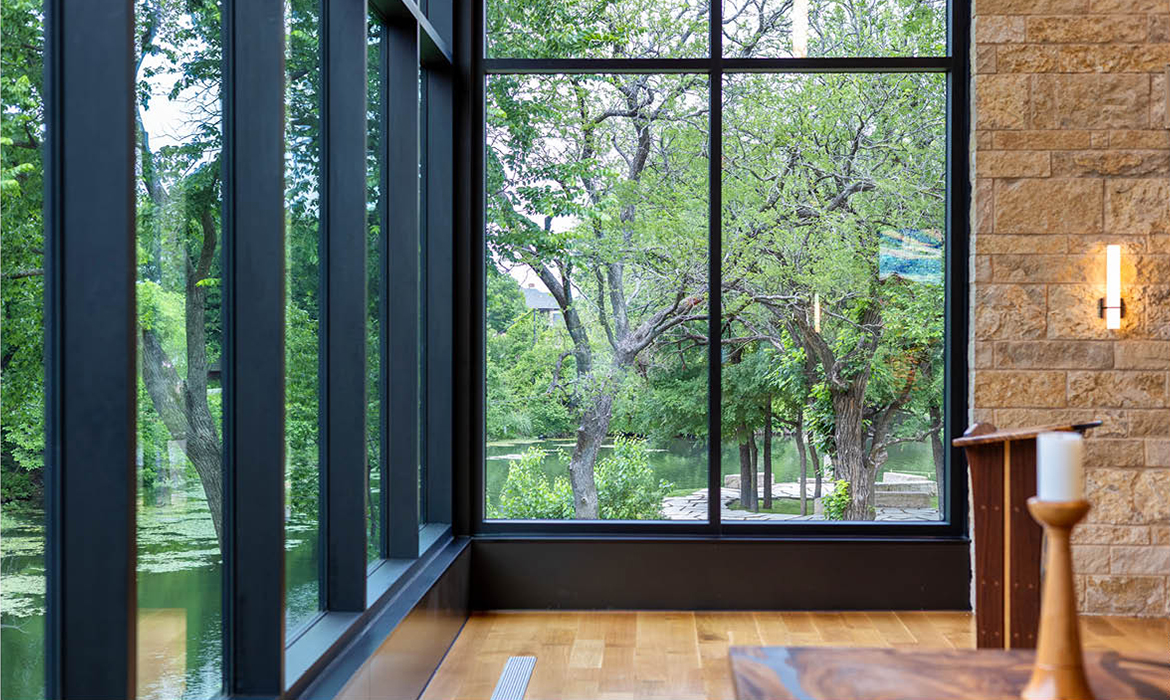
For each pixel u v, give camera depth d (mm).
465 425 5062
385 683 3180
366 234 3346
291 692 2609
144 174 2162
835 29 5113
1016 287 4844
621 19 5137
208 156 2457
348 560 3318
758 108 5137
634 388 5184
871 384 5145
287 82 2959
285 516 2797
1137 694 1367
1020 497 2414
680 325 5180
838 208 5145
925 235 5117
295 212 3031
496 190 5180
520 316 5191
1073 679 1285
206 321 2443
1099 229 4812
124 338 1873
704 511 5148
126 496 1878
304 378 3123
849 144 5129
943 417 5109
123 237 1872
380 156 4059
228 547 2545
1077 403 4820
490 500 5160
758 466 5156
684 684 3830
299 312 3072
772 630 4621
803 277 5164
